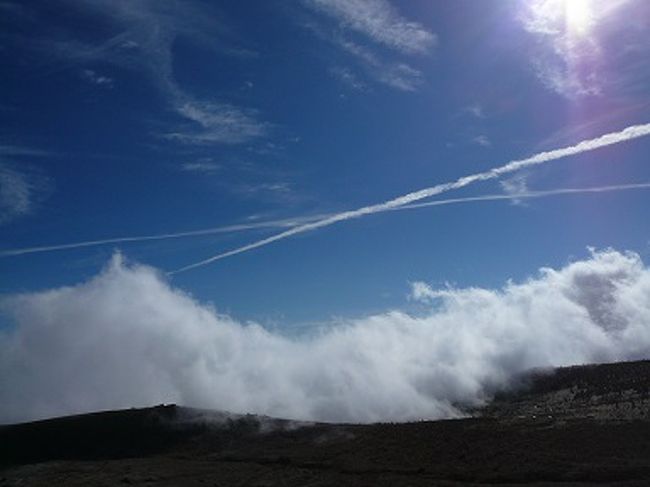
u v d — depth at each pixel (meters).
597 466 103.38
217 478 127.81
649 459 104.19
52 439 184.88
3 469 163.88
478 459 116.75
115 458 166.00
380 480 113.25
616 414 135.75
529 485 100.50
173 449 167.38
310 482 117.44
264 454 146.62
